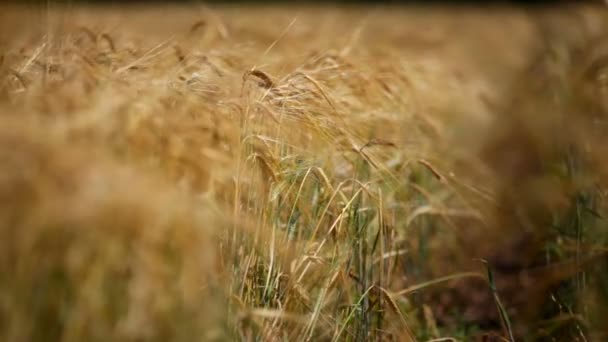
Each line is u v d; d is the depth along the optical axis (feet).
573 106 18.29
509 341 13.85
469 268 16.43
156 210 8.07
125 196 7.88
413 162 14.71
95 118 8.62
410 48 28.63
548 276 14.67
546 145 20.18
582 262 13.74
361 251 11.76
